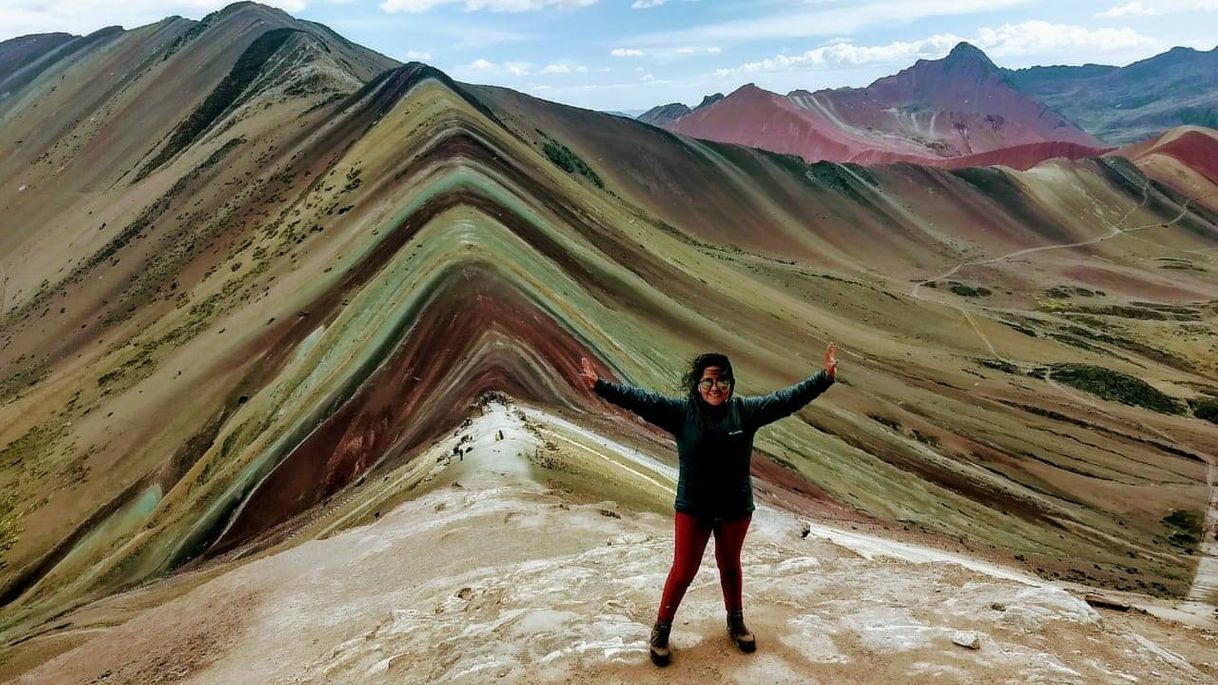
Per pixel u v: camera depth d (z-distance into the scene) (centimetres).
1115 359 10788
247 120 13162
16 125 18262
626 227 9062
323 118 11712
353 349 4681
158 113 16100
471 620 958
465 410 3459
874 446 5338
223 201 10569
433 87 10088
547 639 770
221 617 1605
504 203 6456
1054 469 6041
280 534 3200
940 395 7288
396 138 8719
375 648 980
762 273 11738
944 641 700
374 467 3469
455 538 1700
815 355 7319
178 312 7681
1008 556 3900
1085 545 4691
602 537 1577
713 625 758
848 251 16675
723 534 671
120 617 2580
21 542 4581
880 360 8150
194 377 5612
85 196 14375
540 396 3725
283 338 5634
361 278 5797
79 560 4212
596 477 2477
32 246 12794
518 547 1558
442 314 4425
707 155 18275
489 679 705
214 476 4175
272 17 18612
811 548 1573
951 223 18975
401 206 6669
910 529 3812
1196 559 4766
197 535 3603
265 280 7119
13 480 5503
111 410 5856
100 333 8631
